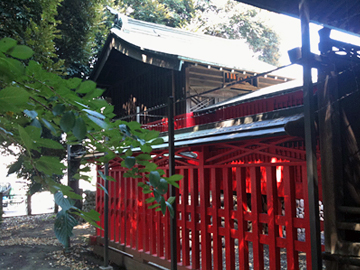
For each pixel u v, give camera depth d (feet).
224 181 15.29
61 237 2.44
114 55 39.50
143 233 21.17
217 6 77.97
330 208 9.59
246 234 14.17
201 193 16.38
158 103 36.35
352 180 9.79
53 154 37.09
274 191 13.24
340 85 9.91
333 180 9.57
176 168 18.13
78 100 3.21
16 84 2.98
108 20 53.06
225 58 36.73
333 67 9.77
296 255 12.41
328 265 9.61
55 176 36.42
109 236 25.89
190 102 32.09
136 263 21.53
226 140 13.03
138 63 40.63
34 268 23.99
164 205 4.02
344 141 9.87
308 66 8.52
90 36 43.29
